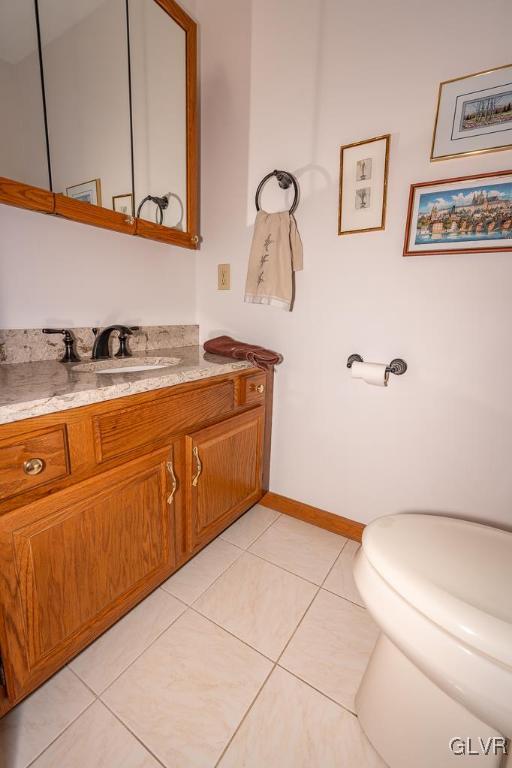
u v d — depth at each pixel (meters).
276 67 1.32
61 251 1.17
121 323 1.40
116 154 1.27
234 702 0.85
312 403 1.47
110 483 0.85
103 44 1.19
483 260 1.05
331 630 1.04
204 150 1.57
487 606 0.63
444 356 1.16
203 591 1.17
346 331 1.33
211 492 1.24
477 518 1.18
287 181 1.33
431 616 0.61
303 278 1.40
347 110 1.20
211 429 1.17
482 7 0.96
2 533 0.66
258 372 1.41
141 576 1.00
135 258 1.42
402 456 1.29
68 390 0.76
